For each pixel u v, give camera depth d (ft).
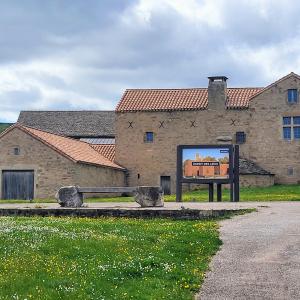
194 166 117.39
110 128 247.70
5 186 164.35
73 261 47.78
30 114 258.78
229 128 195.52
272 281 45.16
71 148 173.88
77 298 37.96
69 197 100.68
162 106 200.13
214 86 197.36
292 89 192.13
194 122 197.47
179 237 62.08
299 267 49.14
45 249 51.21
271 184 185.88
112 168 186.91
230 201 117.50
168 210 86.07
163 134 199.11
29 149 163.32
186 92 206.80
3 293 38.22
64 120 253.65
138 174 200.13
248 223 72.59
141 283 43.24
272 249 56.03
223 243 59.77
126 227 69.51
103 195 172.14
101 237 59.16
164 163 198.59
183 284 44.16
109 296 39.40
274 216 79.46
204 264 50.80
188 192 178.50
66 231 62.08
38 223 70.69
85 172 166.20
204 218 84.28
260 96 194.08
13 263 45.85
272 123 192.85
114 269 45.93
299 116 191.11
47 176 161.79
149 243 58.49
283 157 191.83
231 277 46.52
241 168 183.01
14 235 57.16
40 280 41.50
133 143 200.85
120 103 205.26
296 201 115.65
